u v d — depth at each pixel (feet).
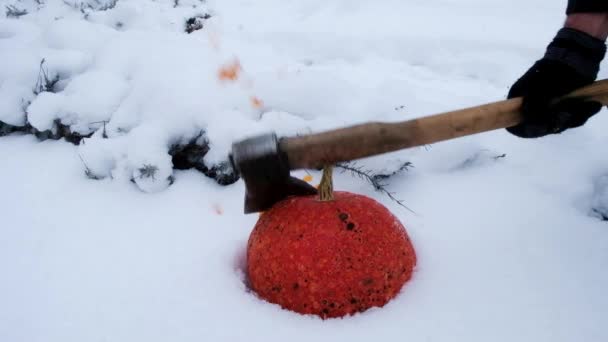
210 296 3.00
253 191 2.91
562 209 3.69
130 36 5.52
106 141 4.19
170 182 4.11
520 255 3.25
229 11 8.21
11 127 5.02
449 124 2.87
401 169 4.10
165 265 3.26
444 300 2.92
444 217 3.64
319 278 2.79
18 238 3.56
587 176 4.00
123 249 3.43
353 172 4.08
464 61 6.14
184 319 2.86
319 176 4.13
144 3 8.36
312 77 4.56
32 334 2.81
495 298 2.93
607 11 2.82
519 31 6.73
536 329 2.76
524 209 3.68
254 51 6.19
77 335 2.80
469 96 4.98
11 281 3.17
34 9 8.56
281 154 2.76
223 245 3.43
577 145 4.35
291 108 4.44
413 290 2.98
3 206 3.90
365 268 2.81
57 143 4.76
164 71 4.63
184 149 4.30
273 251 2.89
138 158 4.00
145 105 4.46
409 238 3.18
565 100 2.90
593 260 3.20
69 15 8.14
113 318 2.89
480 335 2.73
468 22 7.08
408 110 4.37
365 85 5.18
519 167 4.15
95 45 5.79
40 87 5.11
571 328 2.77
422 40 6.61
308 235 2.84
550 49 2.94
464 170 4.18
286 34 7.03
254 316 2.85
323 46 6.70
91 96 4.69
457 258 3.23
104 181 4.17
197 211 3.80
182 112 4.27
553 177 4.01
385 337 2.73
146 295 3.03
